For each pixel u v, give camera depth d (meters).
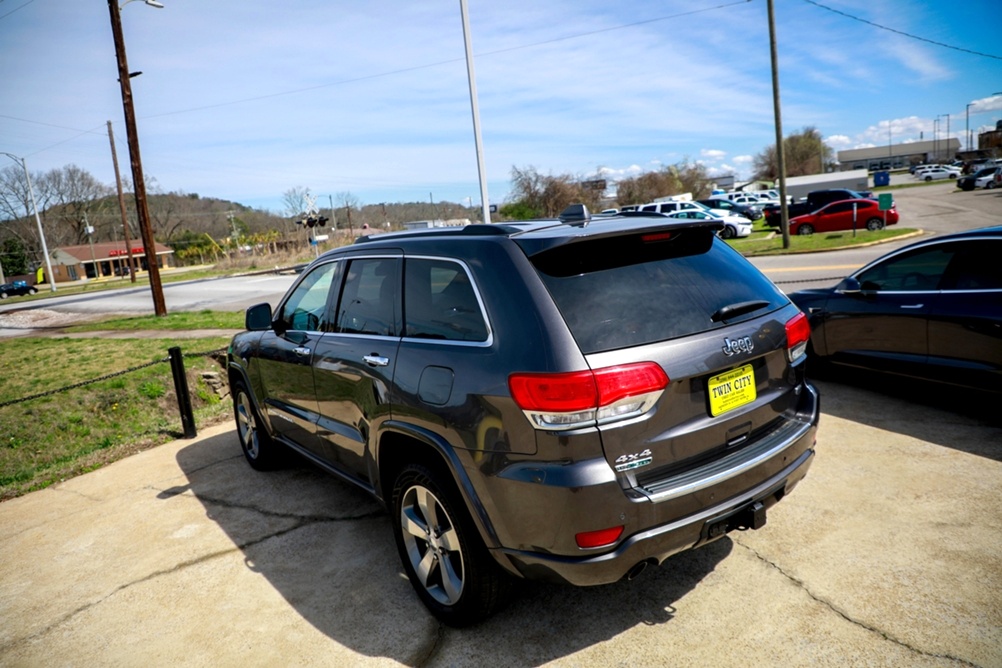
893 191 57.59
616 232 2.57
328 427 3.70
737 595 2.88
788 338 2.84
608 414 2.24
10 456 6.50
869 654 2.43
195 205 119.44
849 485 3.80
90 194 97.25
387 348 3.04
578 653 2.61
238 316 15.05
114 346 11.49
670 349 2.38
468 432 2.51
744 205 40.16
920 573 2.89
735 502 2.49
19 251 85.12
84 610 3.34
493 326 2.50
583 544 2.27
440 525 2.87
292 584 3.39
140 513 4.55
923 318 4.89
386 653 2.75
